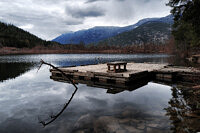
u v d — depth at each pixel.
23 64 24.23
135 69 10.48
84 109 4.47
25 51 114.25
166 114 3.75
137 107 4.44
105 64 15.03
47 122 3.63
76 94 6.44
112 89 7.34
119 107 4.52
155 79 9.97
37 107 4.79
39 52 111.00
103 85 8.40
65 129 3.22
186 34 29.72
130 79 7.70
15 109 4.62
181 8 11.90
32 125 3.51
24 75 12.77
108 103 5.01
